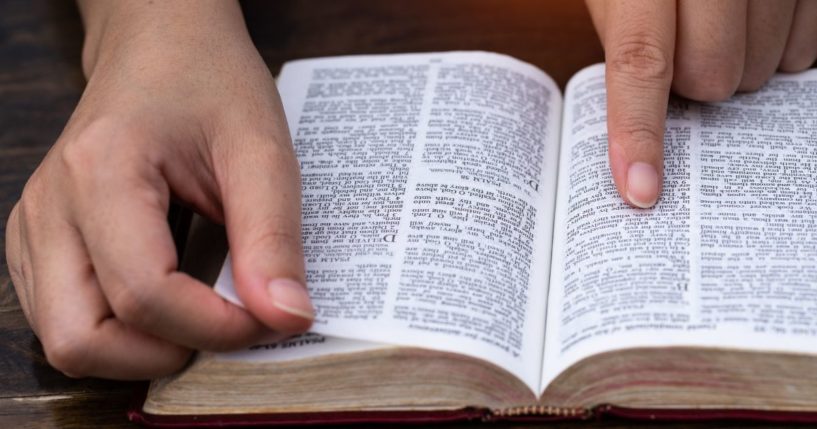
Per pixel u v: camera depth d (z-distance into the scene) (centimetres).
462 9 56
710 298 42
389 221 45
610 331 42
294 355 42
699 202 45
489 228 45
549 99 50
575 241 45
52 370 45
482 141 47
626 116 46
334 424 42
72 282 41
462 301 43
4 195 50
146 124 42
